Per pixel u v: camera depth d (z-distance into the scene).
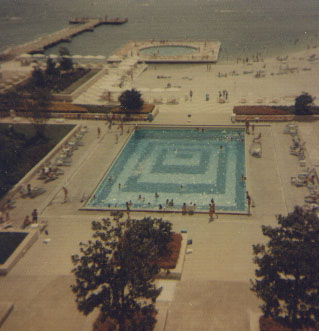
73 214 50.03
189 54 139.50
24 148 66.38
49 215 49.84
